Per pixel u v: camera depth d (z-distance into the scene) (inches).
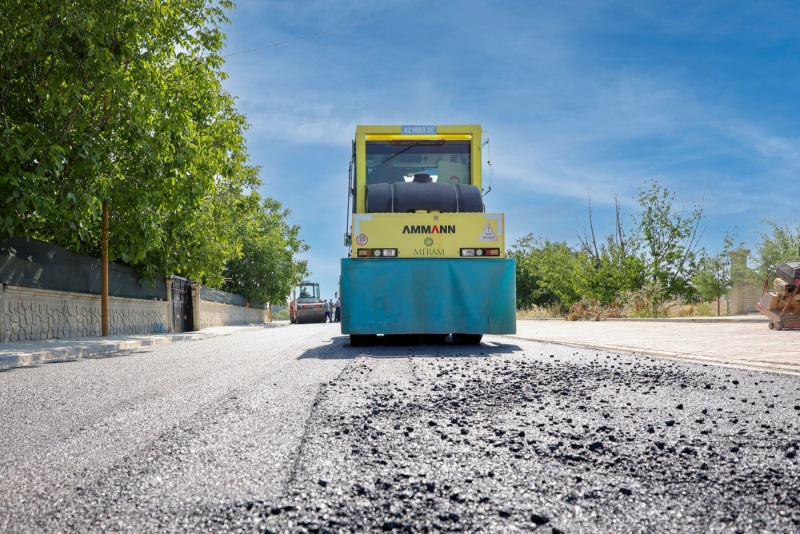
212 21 631.2
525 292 2107.5
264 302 2055.9
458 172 464.8
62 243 703.7
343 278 409.4
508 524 79.3
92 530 79.2
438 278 410.9
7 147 418.9
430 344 450.0
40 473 107.2
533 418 151.9
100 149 491.5
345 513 83.6
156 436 135.5
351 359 323.9
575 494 90.3
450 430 138.1
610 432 134.3
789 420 145.3
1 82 463.5
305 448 121.3
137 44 494.0
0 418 165.3
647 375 236.4
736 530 76.9
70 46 437.1
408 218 412.5
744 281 937.5
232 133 702.5
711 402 172.2
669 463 107.9
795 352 303.3
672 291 1181.1
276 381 229.9
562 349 390.3
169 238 753.0
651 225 1201.4
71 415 166.9
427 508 85.4
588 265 1285.7
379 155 462.3
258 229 1829.5
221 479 100.5
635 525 78.7
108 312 701.3
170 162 555.8
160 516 83.7
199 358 364.8
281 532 77.1
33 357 397.4
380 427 141.3
